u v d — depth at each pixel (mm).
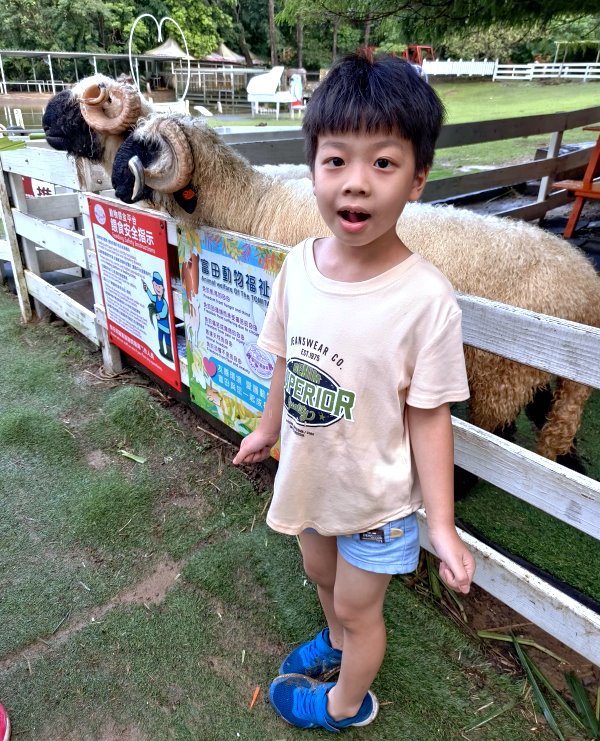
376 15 4668
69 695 1820
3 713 1686
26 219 4203
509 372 2137
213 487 2742
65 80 34969
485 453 1771
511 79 30984
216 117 24469
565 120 7051
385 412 1209
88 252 3523
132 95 2701
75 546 2424
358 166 1032
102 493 2699
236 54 42562
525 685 1812
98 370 3906
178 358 3072
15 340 4406
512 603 1781
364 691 1538
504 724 1705
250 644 1974
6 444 3086
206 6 37656
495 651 1931
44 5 33969
